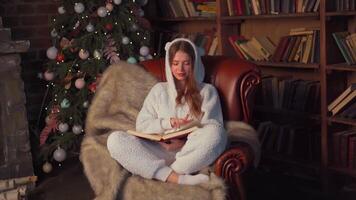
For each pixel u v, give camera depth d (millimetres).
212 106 2529
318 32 3158
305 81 3348
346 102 3043
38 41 4117
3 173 3459
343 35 3104
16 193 3281
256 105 3629
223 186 2170
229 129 2520
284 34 3617
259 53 3561
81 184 3584
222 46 3756
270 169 3637
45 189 3516
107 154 2451
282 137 3459
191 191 2191
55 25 3814
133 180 2330
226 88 2639
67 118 3736
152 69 2871
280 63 3383
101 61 3629
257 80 2641
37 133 3986
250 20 3832
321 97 3168
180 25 4480
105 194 2332
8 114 3420
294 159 3400
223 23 3738
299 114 3316
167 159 2443
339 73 3225
